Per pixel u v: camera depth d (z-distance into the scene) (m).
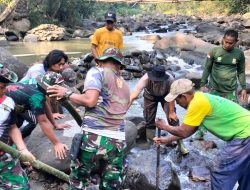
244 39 9.12
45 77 1.91
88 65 5.70
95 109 1.67
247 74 5.52
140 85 2.73
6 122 1.67
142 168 2.22
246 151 1.75
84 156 1.69
